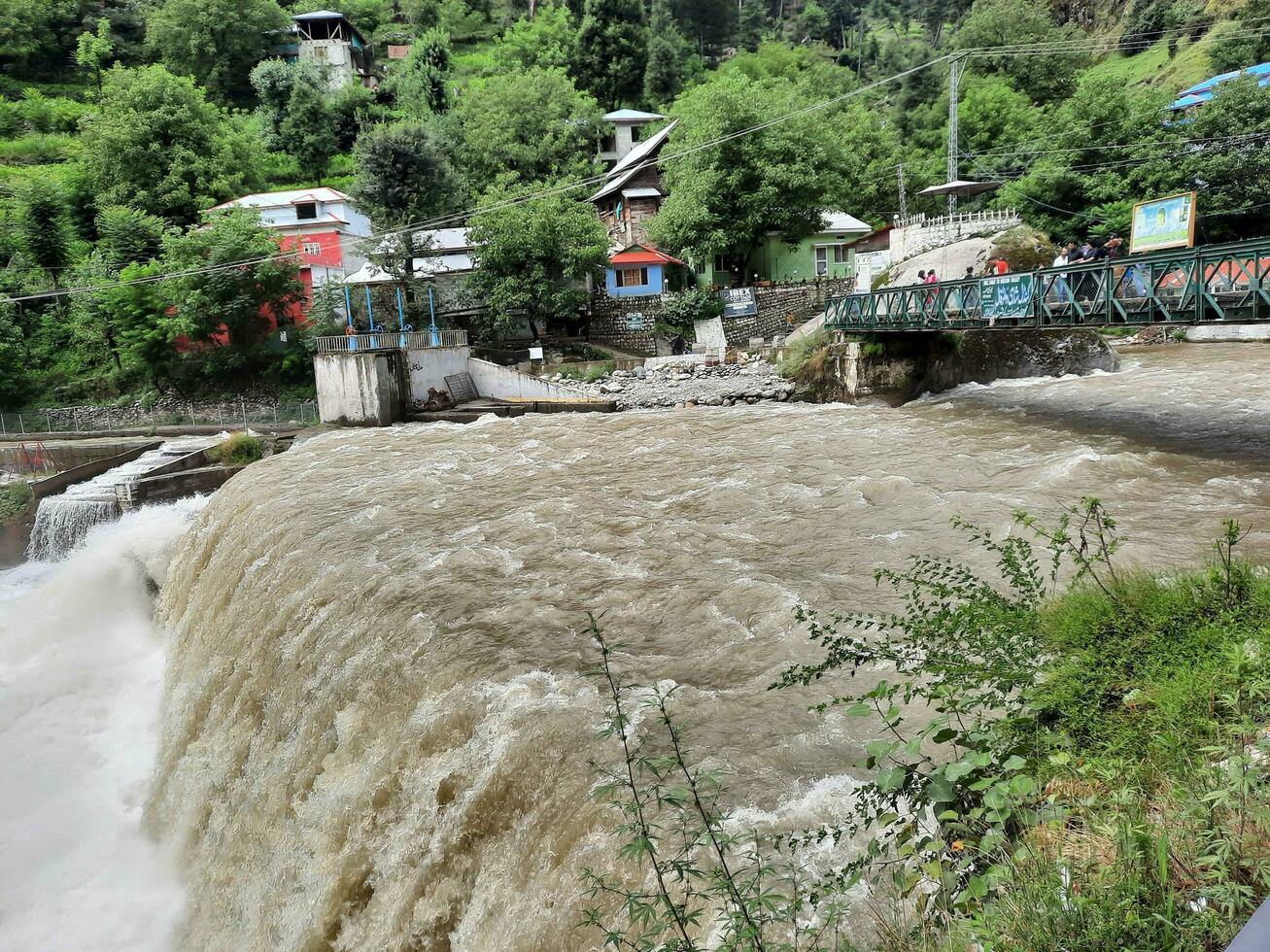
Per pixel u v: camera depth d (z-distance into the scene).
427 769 8.44
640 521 14.95
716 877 4.05
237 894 10.35
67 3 79.06
